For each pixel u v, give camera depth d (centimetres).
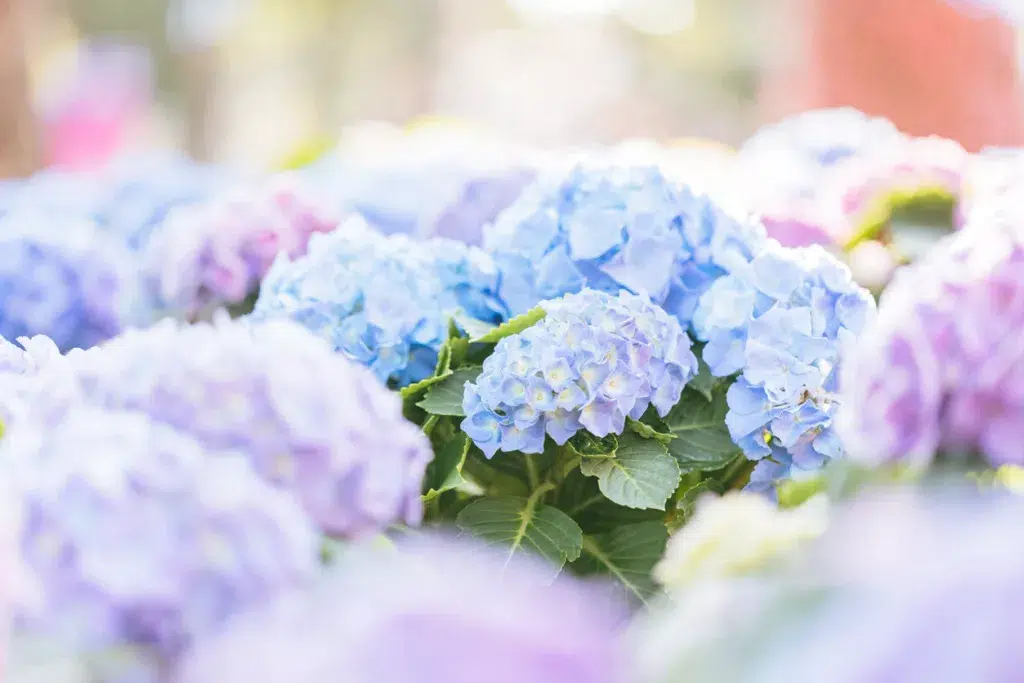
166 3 975
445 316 134
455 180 175
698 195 134
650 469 123
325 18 1020
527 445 122
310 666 82
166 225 169
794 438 124
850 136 206
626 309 125
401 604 83
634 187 133
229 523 97
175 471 98
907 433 106
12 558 95
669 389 125
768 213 161
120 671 95
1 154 347
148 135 902
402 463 109
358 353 131
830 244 160
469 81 1234
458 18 1089
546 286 131
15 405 112
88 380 111
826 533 99
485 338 129
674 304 132
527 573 117
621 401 122
